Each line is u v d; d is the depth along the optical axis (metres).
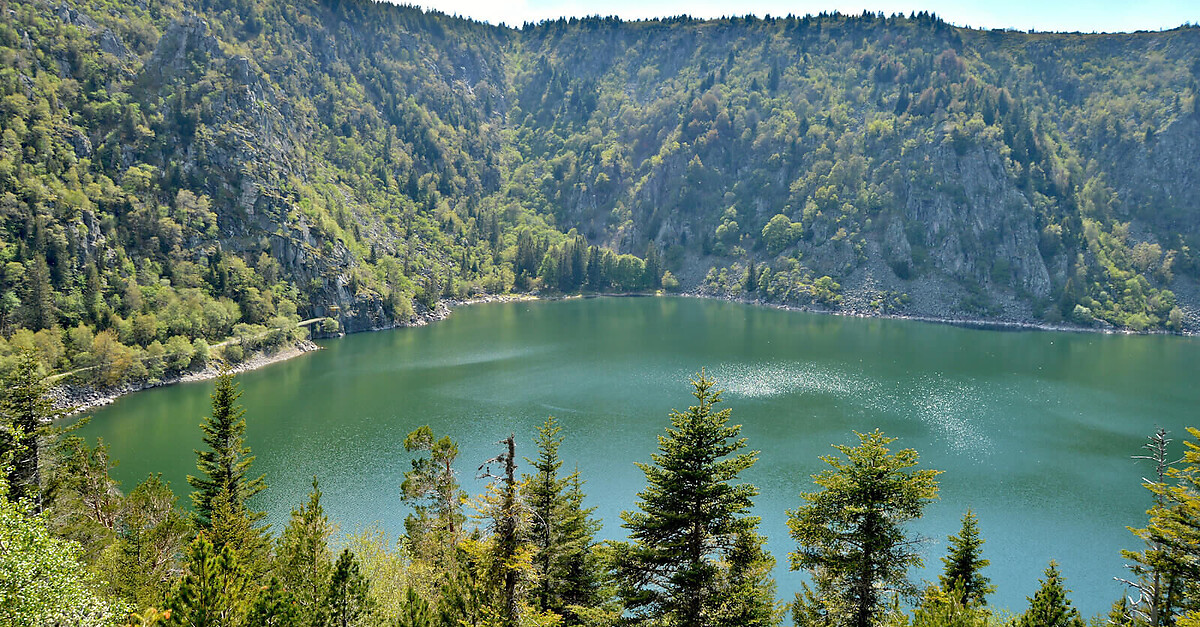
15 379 51.25
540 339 194.38
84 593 29.41
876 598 35.69
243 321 166.75
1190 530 36.38
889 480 34.19
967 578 41.97
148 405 120.94
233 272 172.00
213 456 55.44
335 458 95.44
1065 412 122.31
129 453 95.69
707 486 33.31
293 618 32.12
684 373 151.12
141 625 30.39
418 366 157.75
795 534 36.06
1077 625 37.62
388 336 199.38
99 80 184.00
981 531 76.25
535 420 115.44
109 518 54.50
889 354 174.88
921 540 36.09
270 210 194.62
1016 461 97.69
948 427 113.19
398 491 83.94
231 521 46.97
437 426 111.19
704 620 32.94
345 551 36.12
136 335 137.38
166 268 161.00
